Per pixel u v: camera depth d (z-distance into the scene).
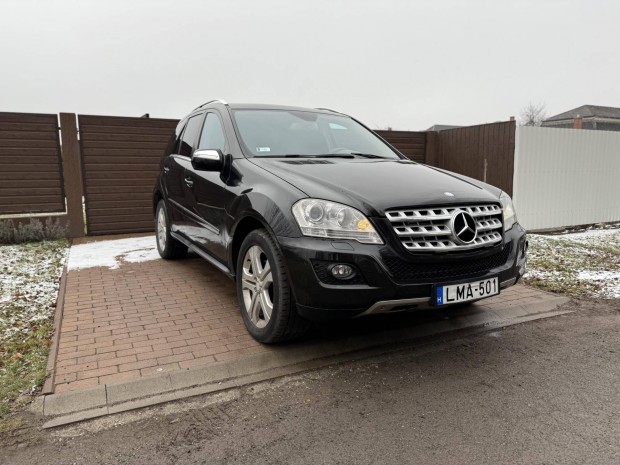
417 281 2.96
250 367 3.23
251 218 3.54
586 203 10.10
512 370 3.26
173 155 5.77
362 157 4.35
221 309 4.35
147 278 5.42
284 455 2.32
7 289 4.97
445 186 3.36
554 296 4.90
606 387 3.01
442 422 2.61
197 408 2.77
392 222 2.94
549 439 2.44
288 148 4.21
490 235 3.28
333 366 3.30
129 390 2.91
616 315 4.43
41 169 8.17
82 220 8.52
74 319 4.08
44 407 2.71
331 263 2.88
